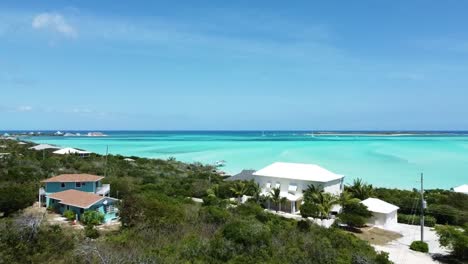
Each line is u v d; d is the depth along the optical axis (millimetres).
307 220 46031
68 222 44625
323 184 59688
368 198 59031
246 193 62938
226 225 33188
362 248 35656
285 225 41688
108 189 59156
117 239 29391
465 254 40125
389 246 45062
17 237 24953
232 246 28297
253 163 129875
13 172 68750
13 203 45531
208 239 29781
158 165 105938
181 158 145375
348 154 156875
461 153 160875
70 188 55031
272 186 64438
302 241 32188
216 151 175875
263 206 61469
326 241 33375
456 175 102250
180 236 31422
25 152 111375
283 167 67250
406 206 62688
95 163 93625
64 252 24547
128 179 75875
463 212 57469
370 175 102188
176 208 38938
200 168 112250
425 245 43438
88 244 25438
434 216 58906
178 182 78250
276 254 28547
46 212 49562
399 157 144625
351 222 51562
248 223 33000
